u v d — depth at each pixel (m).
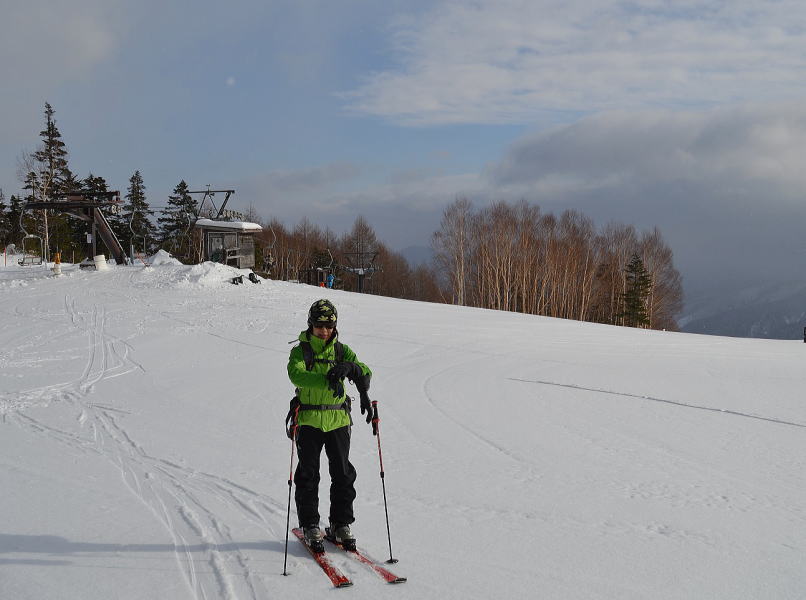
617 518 4.83
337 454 4.18
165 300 22.61
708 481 5.88
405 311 23.53
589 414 8.90
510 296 64.12
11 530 4.41
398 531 4.52
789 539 4.43
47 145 55.16
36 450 6.78
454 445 7.18
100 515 4.74
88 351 14.23
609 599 3.44
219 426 8.05
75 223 64.25
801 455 6.86
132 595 3.46
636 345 17.70
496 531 4.52
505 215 64.06
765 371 13.25
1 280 27.45
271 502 5.10
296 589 3.52
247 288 26.11
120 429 7.83
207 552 4.05
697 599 3.47
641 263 63.25
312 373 4.10
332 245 84.50
